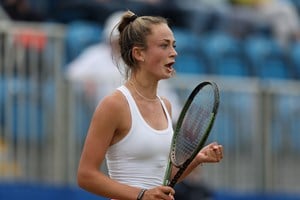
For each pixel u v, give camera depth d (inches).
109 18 1054.4
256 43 1135.0
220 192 954.7
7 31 879.1
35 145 888.3
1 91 876.6
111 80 901.8
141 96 542.0
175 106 917.2
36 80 885.2
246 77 1087.6
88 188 531.2
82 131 901.2
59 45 893.2
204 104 533.3
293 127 988.6
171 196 521.3
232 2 1186.0
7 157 879.1
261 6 1190.3
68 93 896.3
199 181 882.1
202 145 519.2
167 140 542.6
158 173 541.0
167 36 539.8
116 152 537.6
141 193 521.7
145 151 536.1
